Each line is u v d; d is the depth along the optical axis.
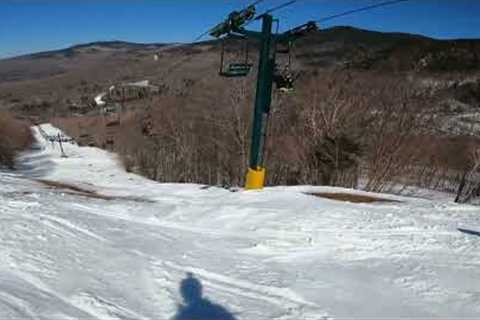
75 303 5.30
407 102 24.80
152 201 13.05
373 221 9.60
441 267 7.15
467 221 9.72
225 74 14.98
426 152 23.97
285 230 9.26
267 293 6.31
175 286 6.30
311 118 22.52
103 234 8.52
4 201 10.38
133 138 48.19
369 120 22.28
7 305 4.70
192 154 29.45
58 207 10.67
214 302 5.88
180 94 37.34
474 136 25.77
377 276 6.90
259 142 14.34
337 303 6.02
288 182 22.73
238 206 11.20
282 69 14.11
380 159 21.50
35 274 5.93
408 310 5.81
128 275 6.48
